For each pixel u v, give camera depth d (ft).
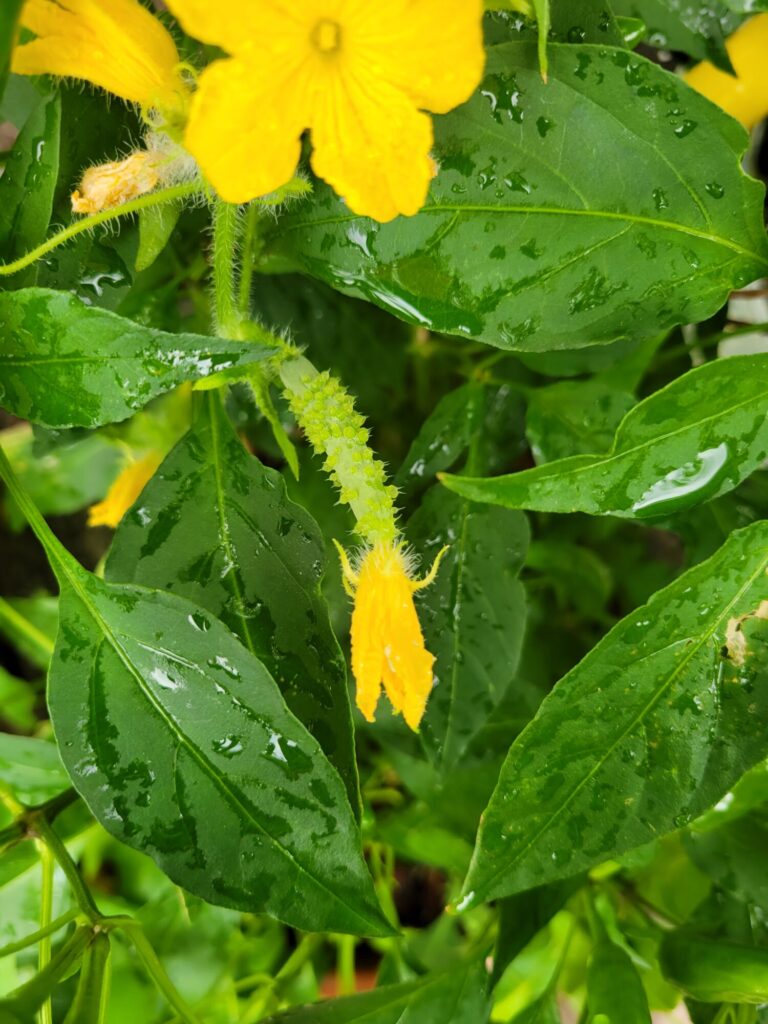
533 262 0.82
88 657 0.82
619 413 1.00
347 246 0.84
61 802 0.94
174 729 0.81
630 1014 0.95
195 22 0.68
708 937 1.01
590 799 0.82
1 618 1.33
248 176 0.72
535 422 1.01
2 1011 0.80
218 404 0.89
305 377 0.86
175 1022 0.99
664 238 0.82
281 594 0.87
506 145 0.81
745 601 0.82
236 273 0.89
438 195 0.82
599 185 0.82
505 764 0.82
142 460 1.15
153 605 0.82
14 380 0.80
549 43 0.80
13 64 0.78
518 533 0.99
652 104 0.80
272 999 1.11
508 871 0.82
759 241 0.82
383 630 0.83
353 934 0.80
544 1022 1.03
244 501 0.88
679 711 0.83
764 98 1.11
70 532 1.61
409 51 0.70
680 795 0.83
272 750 0.81
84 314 0.77
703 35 0.94
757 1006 0.99
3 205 0.85
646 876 1.11
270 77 0.70
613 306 0.83
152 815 0.81
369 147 0.73
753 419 0.81
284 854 0.80
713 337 1.08
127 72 0.79
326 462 0.87
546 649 1.30
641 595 1.38
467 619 0.99
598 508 0.81
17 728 1.46
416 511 1.00
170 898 1.19
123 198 0.82
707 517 1.00
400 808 1.20
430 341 1.14
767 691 0.83
